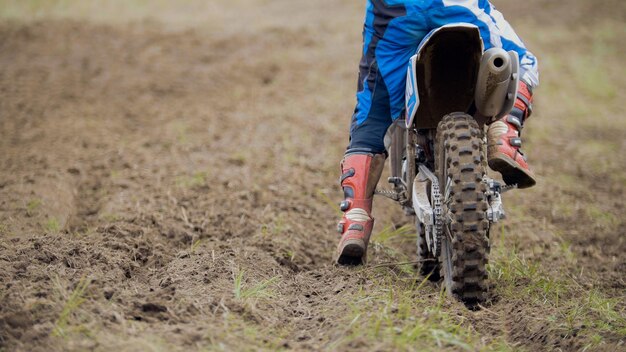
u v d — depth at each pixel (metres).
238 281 8.80
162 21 28.09
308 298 9.05
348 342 7.35
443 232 8.87
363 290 8.95
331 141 16.64
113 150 15.59
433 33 8.32
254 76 21.44
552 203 14.26
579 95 21.77
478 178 8.30
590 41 27.09
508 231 12.62
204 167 14.65
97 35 25.02
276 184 14.06
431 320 7.96
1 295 7.93
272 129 17.20
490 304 8.99
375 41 9.24
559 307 9.01
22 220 11.58
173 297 8.30
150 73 21.41
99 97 19.38
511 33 9.40
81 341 7.15
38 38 24.42
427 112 9.04
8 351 7.09
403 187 9.75
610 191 15.23
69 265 9.16
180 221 11.91
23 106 18.41
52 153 15.33
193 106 18.89
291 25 27.67
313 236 12.07
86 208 12.82
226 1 34.88
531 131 18.45
